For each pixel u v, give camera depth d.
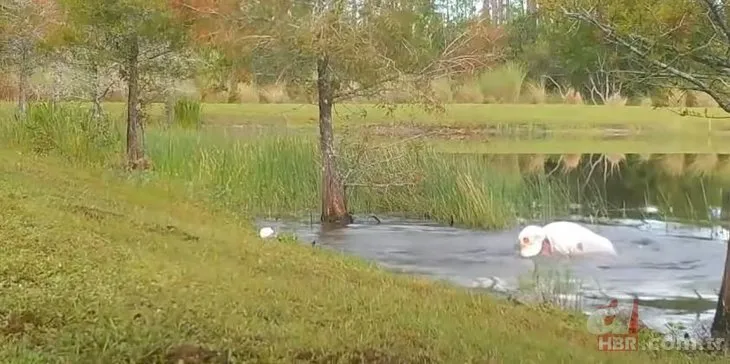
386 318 6.96
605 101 39.72
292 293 7.44
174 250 8.76
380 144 16.39
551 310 8.99
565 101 40.09
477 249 12.77
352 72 14.75
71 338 5.43
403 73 14.88
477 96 38.25
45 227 8.55
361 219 15.48
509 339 7.00
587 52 12.00
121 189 13.57
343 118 18.34
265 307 6.73
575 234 12.34
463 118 33.44
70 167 15.40
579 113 37.34
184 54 18.28
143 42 17.86
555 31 11.98
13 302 5.95
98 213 10.12
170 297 6.57
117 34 17.53
